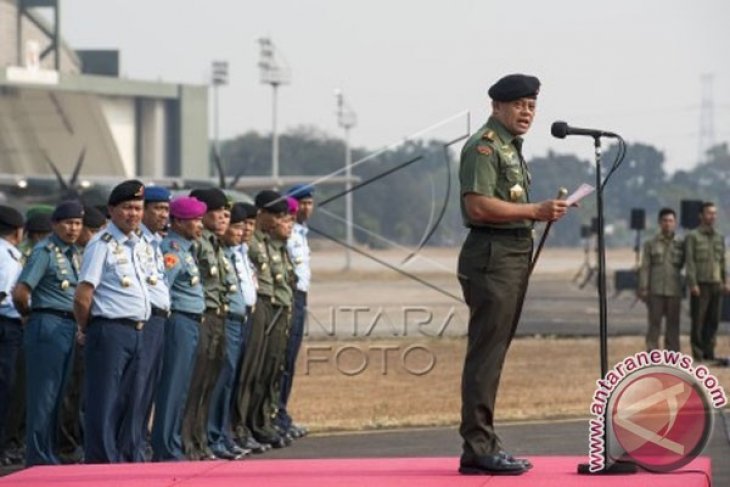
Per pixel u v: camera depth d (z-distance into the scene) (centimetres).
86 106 19888
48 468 1997
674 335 4816
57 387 2561
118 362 2372
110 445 2378
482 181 1892
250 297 2812
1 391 2780
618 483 1795
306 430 3158
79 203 2588
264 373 2930
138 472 1945
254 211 2833
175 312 2577
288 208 2977
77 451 2706
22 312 2559
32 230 2947
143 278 2411
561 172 17712
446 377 4588
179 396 2586
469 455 1880
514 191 1906
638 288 4884
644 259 4803
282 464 1983
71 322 2562
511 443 2900
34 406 2548
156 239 2492
